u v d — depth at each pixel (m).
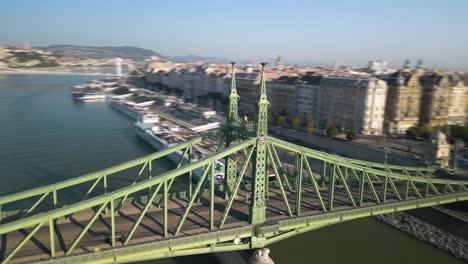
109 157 136.50
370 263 70.44
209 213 59.53
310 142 158.25
